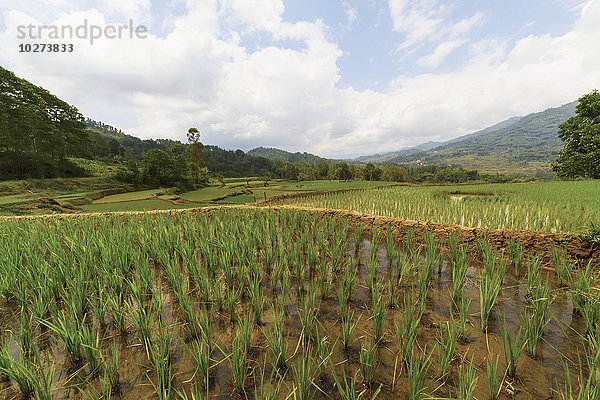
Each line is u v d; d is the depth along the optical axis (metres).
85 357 3.55
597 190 17.00
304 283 5.95
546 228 8.64
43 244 7.95
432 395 2.90
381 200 17.44
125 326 4.23
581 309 4.17
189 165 73.25
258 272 5.89
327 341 3.94
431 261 5.80
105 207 29.08
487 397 2.92
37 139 53.84
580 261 6.10
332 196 22.91
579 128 38.72
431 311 4.69
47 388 2.80
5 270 5.55
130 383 3.24
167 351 3.51
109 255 6.11
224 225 10.26
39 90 59.88
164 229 8.73
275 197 26.48
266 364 3.48
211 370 3.39
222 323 4.47
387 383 3.12
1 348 3.63
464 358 3.49
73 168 56.00
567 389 2.95
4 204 21.81
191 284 5.93
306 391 2.75
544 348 3.65
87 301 4.95
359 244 8.38
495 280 4.85
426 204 13.73
